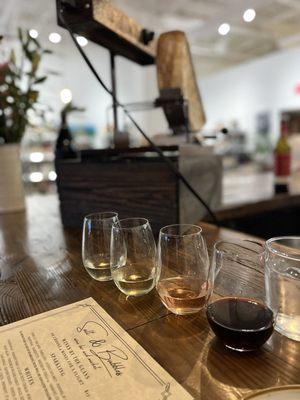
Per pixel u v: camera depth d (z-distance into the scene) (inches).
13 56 49.3
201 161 42.9
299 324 17.5
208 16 215.8
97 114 269.9
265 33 257.3
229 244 20.9
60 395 14.0
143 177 34.8
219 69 351.6
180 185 33.5
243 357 16.1
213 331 17.2
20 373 15.5
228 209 53.1
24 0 178.1
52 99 193.0
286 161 66.4
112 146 41.1
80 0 28.0
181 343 17.4
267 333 15.9
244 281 19.2
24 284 25.7
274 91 247.4
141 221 24.9
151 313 20.6
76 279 26.4
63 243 35.9
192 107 43.9
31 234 40.2
